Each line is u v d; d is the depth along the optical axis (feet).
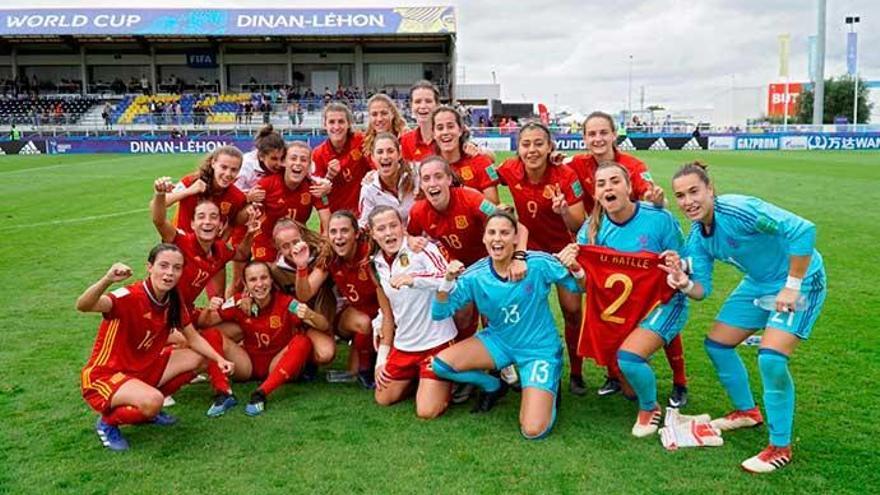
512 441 13.41
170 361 14.96
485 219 15.61
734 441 13.32
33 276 26.94
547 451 12.95
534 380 14.06
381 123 19.93
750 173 64.59
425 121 18.88
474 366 14.60
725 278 26.16
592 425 14.14
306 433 13.89
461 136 17.28
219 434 13.92
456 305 14.62
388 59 140.67
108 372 13.52
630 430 13.88
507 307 14.29
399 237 15.26
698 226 13.26
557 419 14.47
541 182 16.49
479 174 17.17
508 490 11.55
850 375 16.35
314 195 18.70
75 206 46.34
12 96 130.21
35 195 52.13
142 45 135.64
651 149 106.52
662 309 13.67
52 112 127.13
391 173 17.40
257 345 16.67
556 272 14.35
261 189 18.37
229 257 17.40
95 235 35.63
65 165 80.02
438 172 15.21
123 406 13.08
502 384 15.70
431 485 11.75
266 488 11.74
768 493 11.41
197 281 16.53
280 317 16.26
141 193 53.36
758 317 13.12
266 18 130.31
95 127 118.73
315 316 16.30
